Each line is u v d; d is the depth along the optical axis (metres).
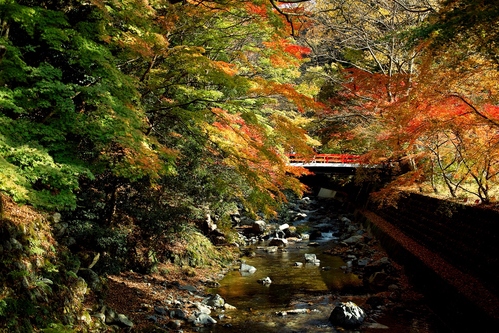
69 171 5.50
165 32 9.28
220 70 8.32
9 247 5.63
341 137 20.22
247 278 12.45
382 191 14.05
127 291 9.66
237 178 11.48
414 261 11.82
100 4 6.87
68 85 6.12
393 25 16.78
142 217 10.95
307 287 11.56
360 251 15.91
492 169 11.23
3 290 5.10
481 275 8.85
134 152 7.22
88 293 7.56
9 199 6.64
